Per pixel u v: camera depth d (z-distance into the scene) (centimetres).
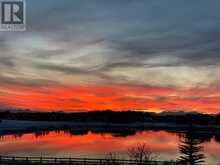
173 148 7094
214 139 9512
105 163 3591
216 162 5106
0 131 12250
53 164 3522
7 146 7331
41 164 3497
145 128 18075
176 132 14300
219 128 12762
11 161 3584
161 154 5922
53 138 10194
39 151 6506
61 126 18650
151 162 3853
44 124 19612
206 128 12719
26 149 6825
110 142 8688
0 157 3638
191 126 3603
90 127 18575
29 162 3572
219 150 6656
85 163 3569
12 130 13300
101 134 12750
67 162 3603
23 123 19250
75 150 6731
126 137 10912
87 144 8119
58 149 6906
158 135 11962
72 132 14038
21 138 9844
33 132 13262
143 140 9419
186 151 3522
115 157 5181
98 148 7112
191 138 3538
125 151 6494
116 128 18188
